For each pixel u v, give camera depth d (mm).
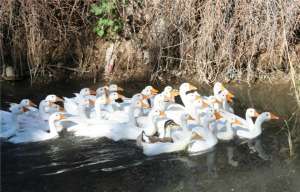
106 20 15180
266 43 14648
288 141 11203
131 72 15203
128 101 12766
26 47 14805
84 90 12914
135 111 12242
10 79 14766
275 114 12500
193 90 14188
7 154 10547
